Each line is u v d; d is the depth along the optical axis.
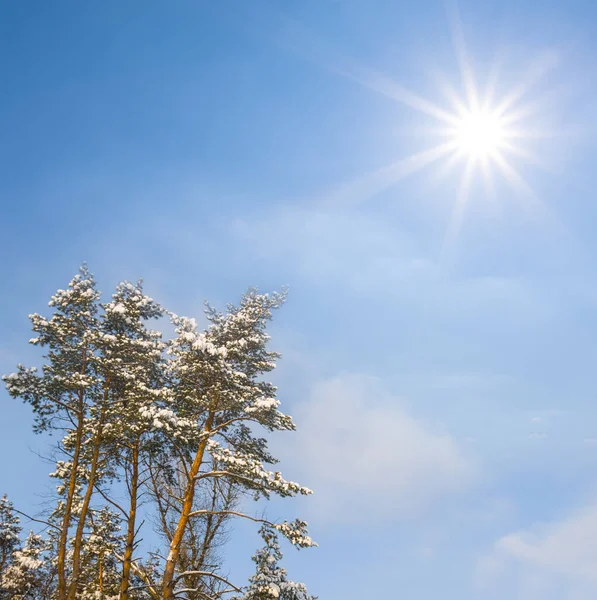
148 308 24.92
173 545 20.06
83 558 21.28
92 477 21.06
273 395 23.28
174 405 21.77
